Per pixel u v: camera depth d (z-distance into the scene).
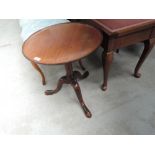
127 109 1.47
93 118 1.43
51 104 1.55
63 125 1.40
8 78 1.83
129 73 1.78
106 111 1.47
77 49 1.14
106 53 1.35
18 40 2.37
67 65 1.38
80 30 1.31
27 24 1.62
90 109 1.49
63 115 1.47
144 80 1.70
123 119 1.41
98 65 1.89
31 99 1.61
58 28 1.37
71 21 1.51
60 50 1.15
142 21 1.24
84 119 1.43
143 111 1.45
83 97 1.58
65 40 1.23
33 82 1.77
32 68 1.92
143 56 1.55
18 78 1.82
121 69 1.82
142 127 1.36
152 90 1.61
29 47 1.21
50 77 1.81
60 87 1.58
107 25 1.22
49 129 1.39
